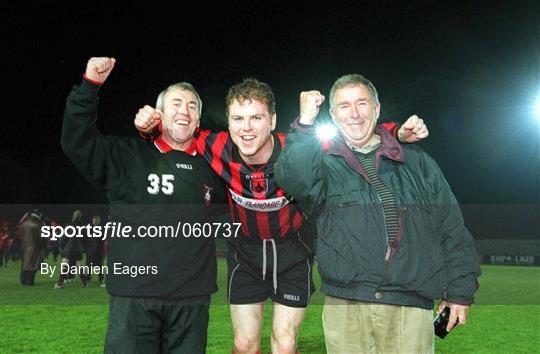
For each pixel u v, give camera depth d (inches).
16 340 214.7
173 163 137.6
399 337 121.5
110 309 133.0
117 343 129.2
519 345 215.2
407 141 130.8
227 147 142.6
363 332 122.5
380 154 126.9
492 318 268.7
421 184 125.7
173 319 133.1
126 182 134.0
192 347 134.4
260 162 141.6
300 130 124.8
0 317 260.4
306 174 124.0
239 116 135.9
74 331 230.8
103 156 132.3
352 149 130.2
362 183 124.4
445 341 221.5
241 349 159.5
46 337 219.8
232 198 145.6
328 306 126.8
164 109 138.4
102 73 129.0
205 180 141.0
